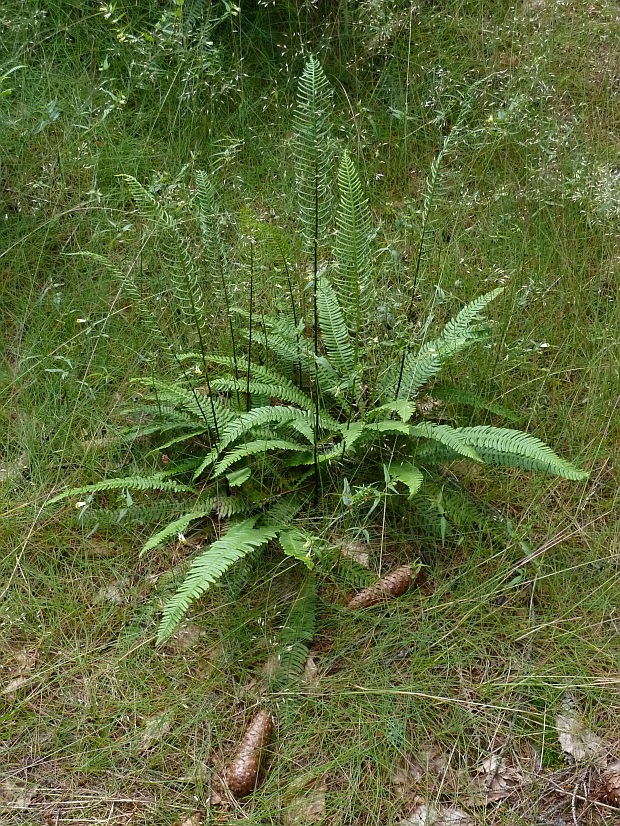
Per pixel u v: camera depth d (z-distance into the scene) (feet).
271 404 6.49
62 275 6.95
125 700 5.24
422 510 5.86
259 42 8.18
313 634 5.42
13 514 5.85
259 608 5.55
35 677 5.29
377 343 6.14
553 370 6.61
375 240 7.15
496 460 5.81
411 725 5.18
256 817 4.85
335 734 5.15
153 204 5.51
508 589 5.65
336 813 4.91
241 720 5.21
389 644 5.42
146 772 5.03
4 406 6.32
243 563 5.65
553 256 7.10
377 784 4.95
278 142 7.73
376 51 8.12
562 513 5.93
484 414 6.37
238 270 6.84
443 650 5.36
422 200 7.38
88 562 5.72
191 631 5.49
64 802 4.93
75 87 7.69
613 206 7.10
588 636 5.46
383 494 5.50
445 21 8.32
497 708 5.18
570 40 8.32
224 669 5.34
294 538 5.53
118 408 6.38
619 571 5.68
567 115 7.95
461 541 5.65
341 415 6.29
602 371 6.50
